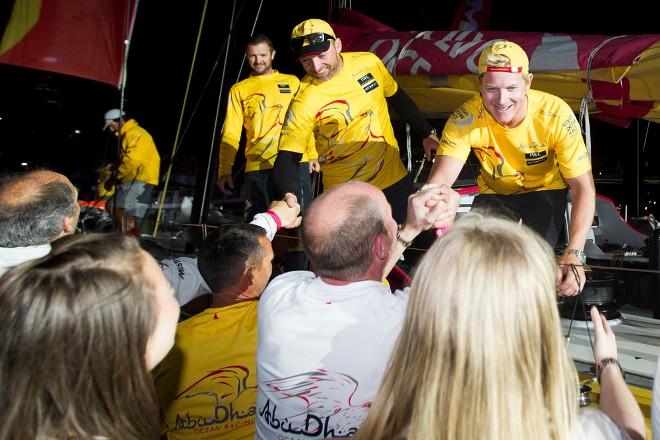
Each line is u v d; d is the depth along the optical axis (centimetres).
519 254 105
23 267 109
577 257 250
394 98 351
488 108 265
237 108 452
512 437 98
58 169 898
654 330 345
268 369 153
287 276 171
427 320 106
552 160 282
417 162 516
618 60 346
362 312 147
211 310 193
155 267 121
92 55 636
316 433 149
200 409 189
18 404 99
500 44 254
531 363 101
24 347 100
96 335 103
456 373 101
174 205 719
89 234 122
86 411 102
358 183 157
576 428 105
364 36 489
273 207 252
